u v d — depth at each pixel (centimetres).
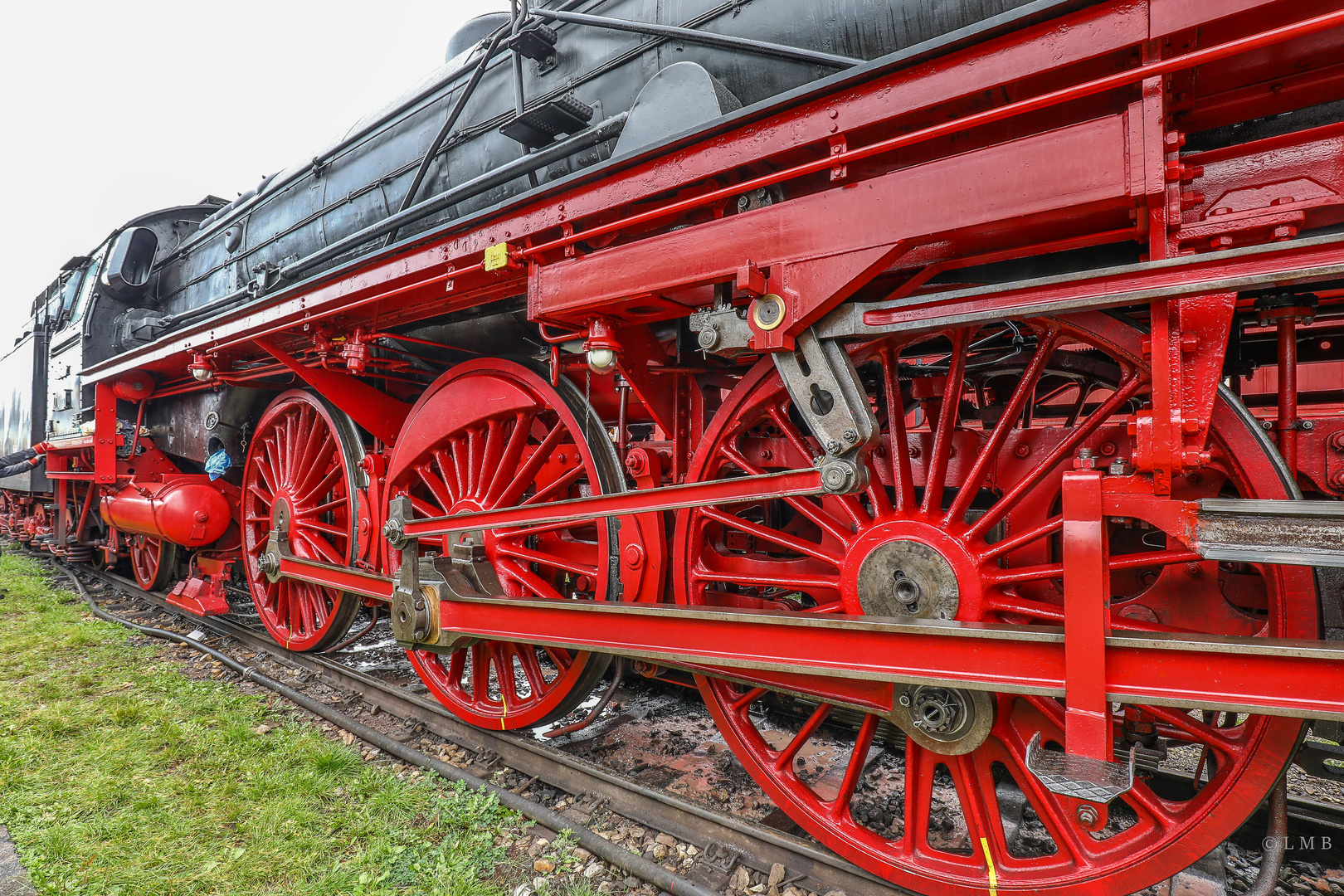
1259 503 155
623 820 293
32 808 297
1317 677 146
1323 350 300
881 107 191
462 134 372
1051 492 255
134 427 704
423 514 430
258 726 395
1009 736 231
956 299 188
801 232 208
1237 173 176
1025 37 170
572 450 382
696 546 297
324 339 416
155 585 701
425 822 296
